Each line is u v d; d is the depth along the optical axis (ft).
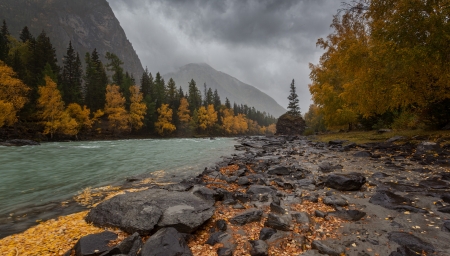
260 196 24.14
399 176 28.91
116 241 15.02
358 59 52.47
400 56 41.88
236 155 62.95
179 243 13.51
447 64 39.32
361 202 21.09
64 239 15.88
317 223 17.20
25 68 161.07
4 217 20.70
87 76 226.58
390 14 45.68
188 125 291.79
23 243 15.39
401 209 18.45
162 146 99.40
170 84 313.53
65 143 119.65
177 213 17.69
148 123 236.22
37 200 25.48
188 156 63.82
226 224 17.79
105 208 19.36
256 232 16.38
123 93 223.30
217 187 29.30
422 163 34.09
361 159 42.86
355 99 59.57
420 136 51.24
